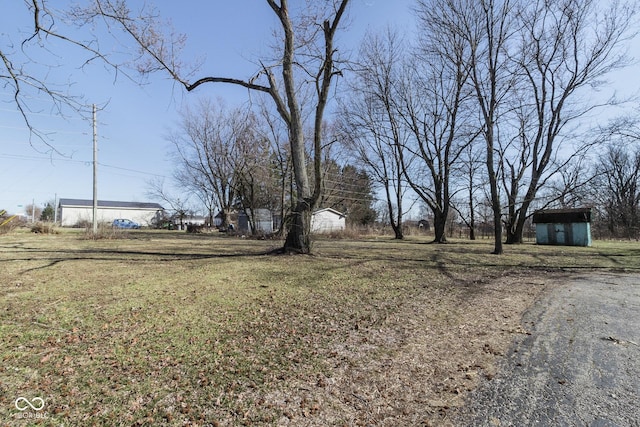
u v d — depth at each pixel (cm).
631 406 241
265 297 550
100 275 710
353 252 1279
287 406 244
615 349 345
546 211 2069
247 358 321
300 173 1084
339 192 3691
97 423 216
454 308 510
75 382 266
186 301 514
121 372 285
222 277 708
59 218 5856
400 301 546
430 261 1050
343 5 897
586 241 1866
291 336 383
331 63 948
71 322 404
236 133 2789
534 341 373
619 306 516
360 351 346
